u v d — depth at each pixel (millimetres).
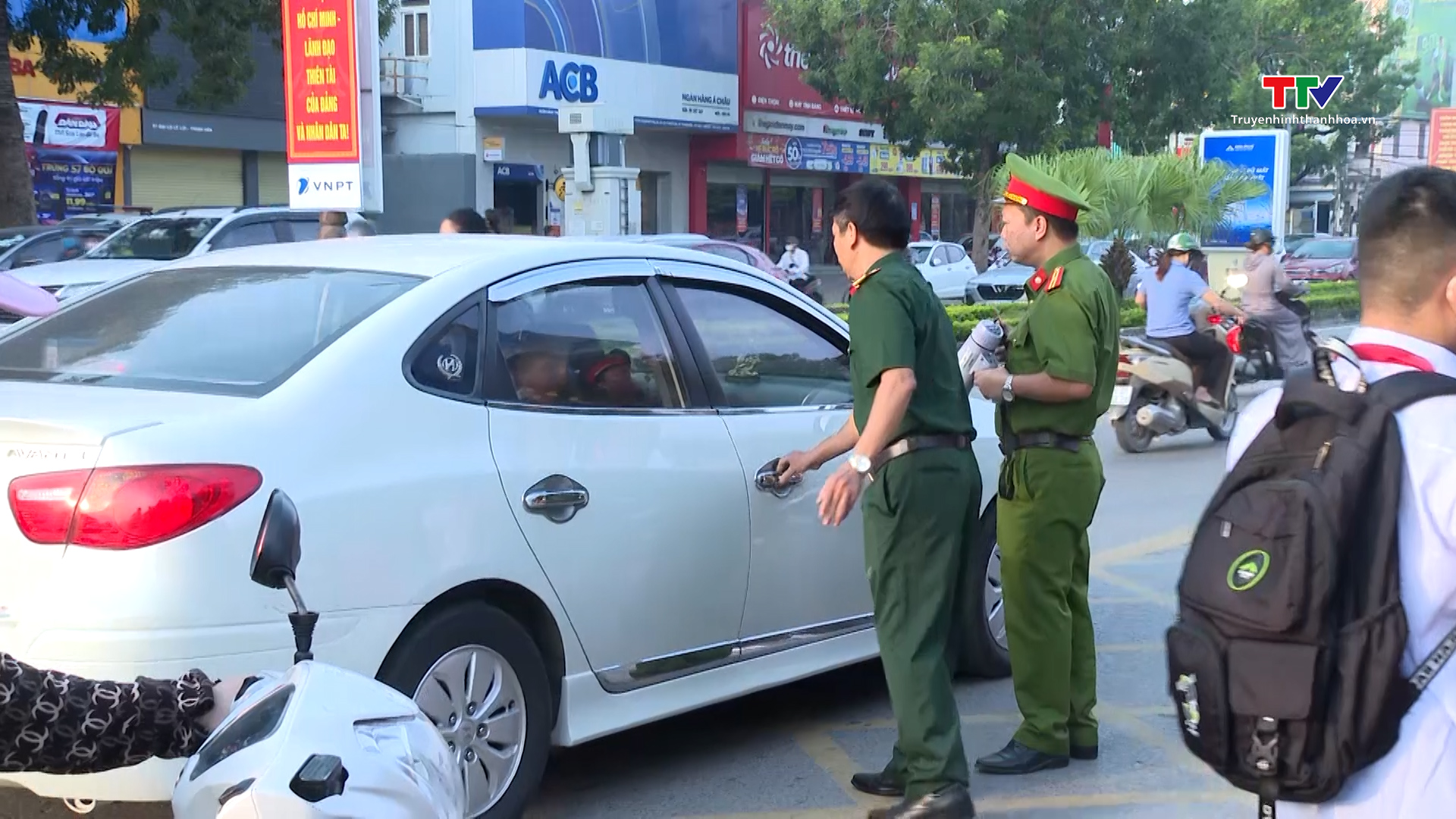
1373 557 1944
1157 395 11719
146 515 3199
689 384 4586
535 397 4105
